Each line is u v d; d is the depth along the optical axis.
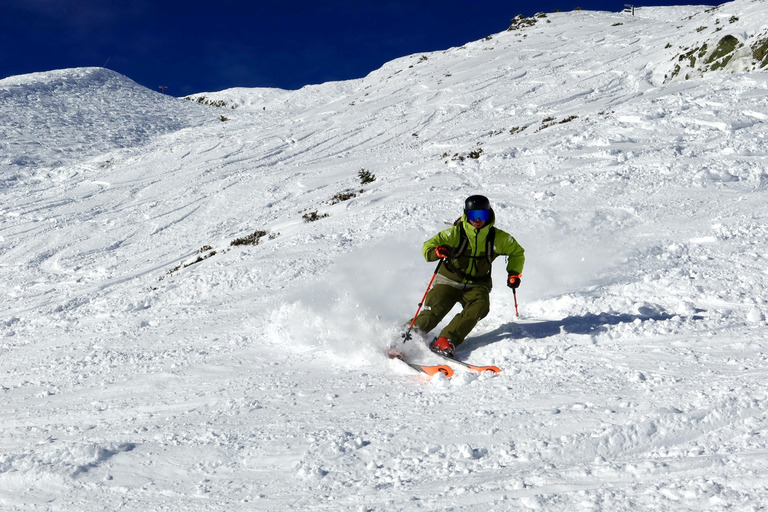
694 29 29.27
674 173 10.74
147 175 25.62
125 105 40.59
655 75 25.95
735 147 11.70
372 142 25.61
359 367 4.90
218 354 5.82
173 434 3.87
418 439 3.35
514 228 8.95
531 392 3.80
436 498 2.64
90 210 21.98
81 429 4.27
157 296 9.62
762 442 2.67
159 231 19.12
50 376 6.07
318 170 22.28
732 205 8.69
